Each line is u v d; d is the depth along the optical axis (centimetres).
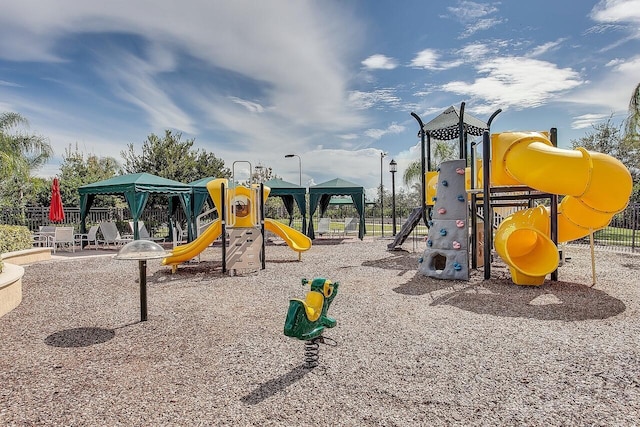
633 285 774
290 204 2333
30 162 2348
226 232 1023
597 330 498
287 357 416
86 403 319
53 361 412
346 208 4209
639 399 317
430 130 1346
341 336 484
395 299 684
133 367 394
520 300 663
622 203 727
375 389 338
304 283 418
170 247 1703
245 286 824
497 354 418
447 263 865
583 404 310
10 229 1202
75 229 1889
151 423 287
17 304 656
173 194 1778
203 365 397
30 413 304
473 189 901
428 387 341
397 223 3516
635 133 1858
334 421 287
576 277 862
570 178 710
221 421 288
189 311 616
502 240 786
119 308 636
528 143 769
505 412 298
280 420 289
